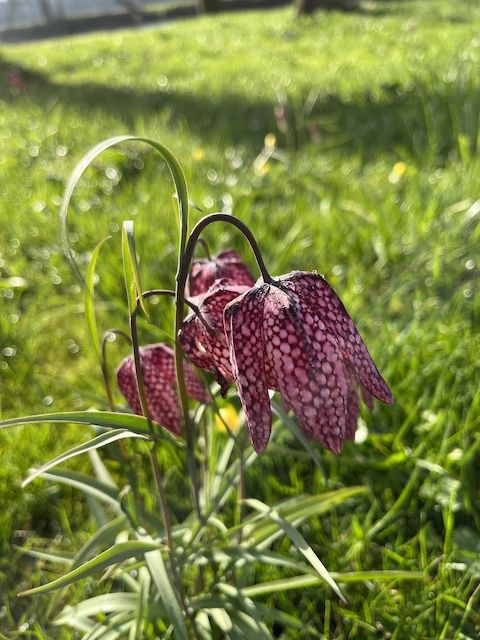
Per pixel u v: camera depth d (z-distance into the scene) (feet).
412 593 0.68
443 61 2.72
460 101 2.00
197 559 0.63
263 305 0.42
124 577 0.69
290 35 4.52
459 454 0.78
